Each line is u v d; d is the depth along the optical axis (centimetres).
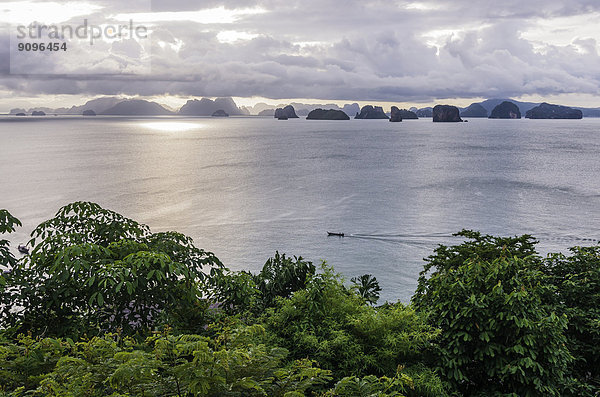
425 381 732
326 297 800
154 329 682
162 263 631
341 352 734
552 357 781
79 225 768
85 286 642
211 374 392
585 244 6059
